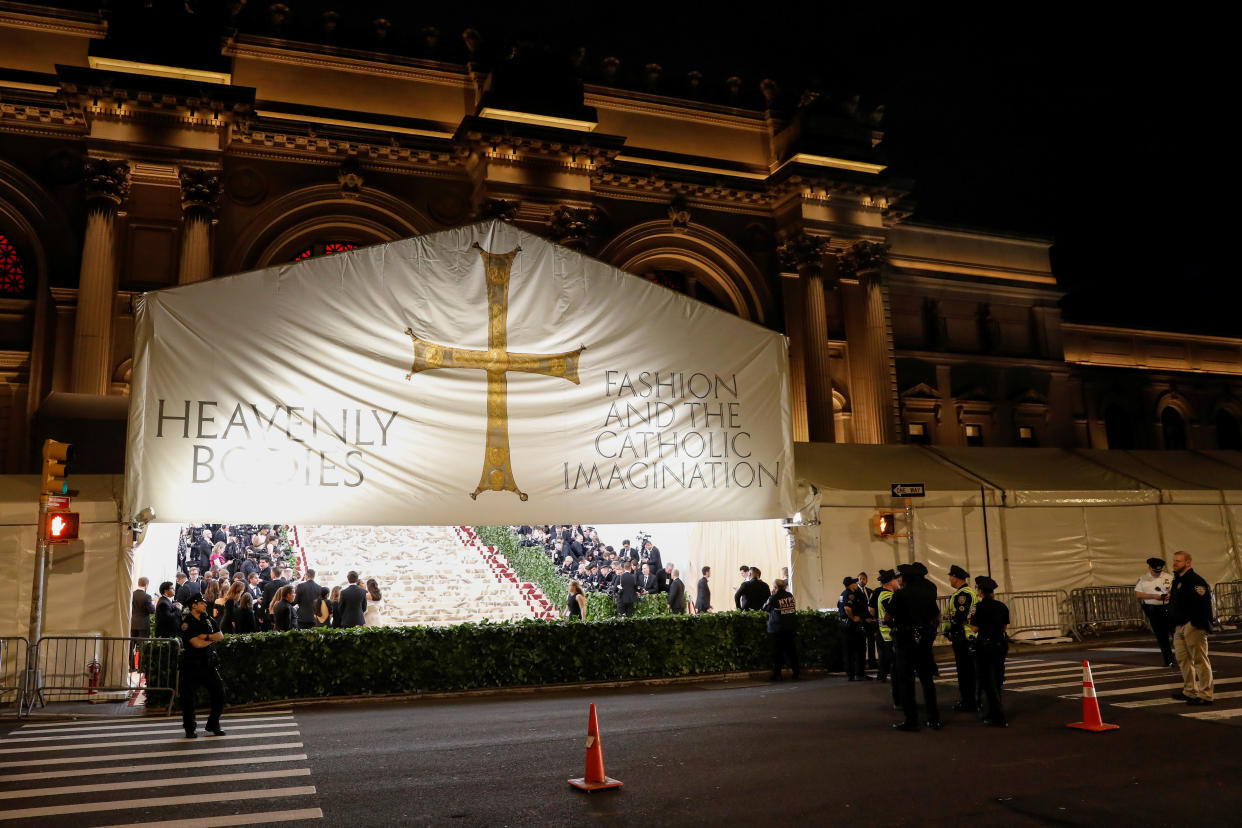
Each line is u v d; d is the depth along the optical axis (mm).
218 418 17656
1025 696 14922
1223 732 11586
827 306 38500
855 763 10258
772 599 18891
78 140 30594
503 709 15234
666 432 21047
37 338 29641
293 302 18484
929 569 24047
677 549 28609
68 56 31422
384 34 35344
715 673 19156
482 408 19578
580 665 18156
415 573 27156
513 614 25500
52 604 17500
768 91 39844
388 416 18859
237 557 26562
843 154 37719
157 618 18891
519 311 20203
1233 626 27000
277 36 33844
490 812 8477
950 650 23422
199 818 8406
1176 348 52781
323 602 20016
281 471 17938
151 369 17375
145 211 30516
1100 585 25969
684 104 38719
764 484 21891
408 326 19281
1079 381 47438
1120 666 18688
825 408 36094
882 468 25812
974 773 9672
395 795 9164
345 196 33094
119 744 12430
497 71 33812
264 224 32219
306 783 9758
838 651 20031
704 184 37469
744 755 10789
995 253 44938
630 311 21125
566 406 20219
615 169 36062
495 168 33500
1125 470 29125
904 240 42969
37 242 29953
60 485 16594
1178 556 14133
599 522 20109
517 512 19500
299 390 18281
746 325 22281
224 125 30688
